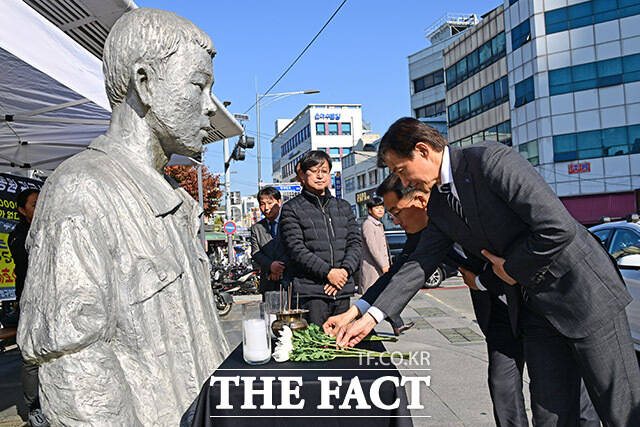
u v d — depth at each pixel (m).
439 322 6.81
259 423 1.40
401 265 2.33
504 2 27.45
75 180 1.36
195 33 1.64
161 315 1.44
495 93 28.77
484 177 1.79
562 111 24.92
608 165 24.05
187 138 1.64
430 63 41.47
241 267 12.69
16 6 2.13
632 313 4.43
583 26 24.33
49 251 1.25
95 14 3.46
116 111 1.62
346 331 1.90
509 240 1.91
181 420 1.41
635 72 23.38
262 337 1.60
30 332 1.22
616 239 5.45
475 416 3.32
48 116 4.21
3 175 5.44
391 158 1.97
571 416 2.02
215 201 20.39
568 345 1.94
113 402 1.23
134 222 1.43
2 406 3.88
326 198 3.41
